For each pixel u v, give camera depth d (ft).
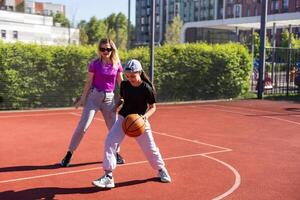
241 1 304.91
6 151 30.04
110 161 21.83
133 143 32.83
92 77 25.79
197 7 352.90
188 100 69.00
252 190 22.39
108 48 25.30
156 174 24.67
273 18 105.29
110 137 22.04
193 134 38.17
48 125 41.68
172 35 287.89
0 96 52.95
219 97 71.92
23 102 54.60
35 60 54.75
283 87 80.74
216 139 36.04
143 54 63.98
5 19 259.39
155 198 20.79
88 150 30.55
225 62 71.36
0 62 52.49
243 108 59.31
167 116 49.67
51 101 56.59
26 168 25.62
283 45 179.73
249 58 74.33
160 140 35.12
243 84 73.97
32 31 268.21
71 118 46.85
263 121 47.14
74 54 57.41
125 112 22.24
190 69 68.33
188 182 23.45
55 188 21.94
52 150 30.55
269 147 33.30
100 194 21.16
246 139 36.37
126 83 22.17
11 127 40.16
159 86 65.72
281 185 23.40
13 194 20.90
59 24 349.20
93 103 25.85
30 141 33.65
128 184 22.79
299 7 249.75
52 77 56.24
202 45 69.77
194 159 28.73
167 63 66.08
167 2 389.80
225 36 149.48
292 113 54.70
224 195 21.47
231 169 26.40
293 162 28.66
